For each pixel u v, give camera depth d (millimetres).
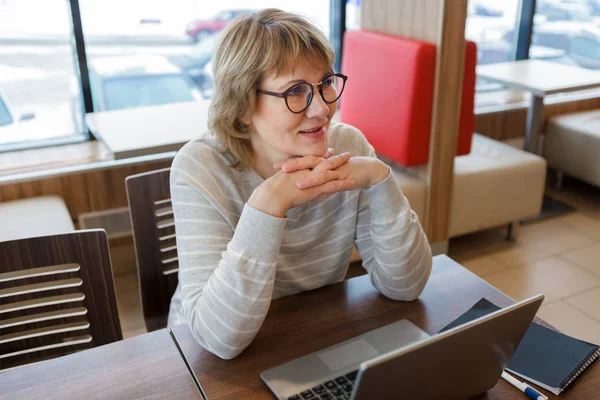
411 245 1269
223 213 1259
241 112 1194
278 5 3258
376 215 1282
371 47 2811
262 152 1281
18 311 1373
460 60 2596
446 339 825
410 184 2730
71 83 2963
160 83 3117
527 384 1054
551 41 4152
